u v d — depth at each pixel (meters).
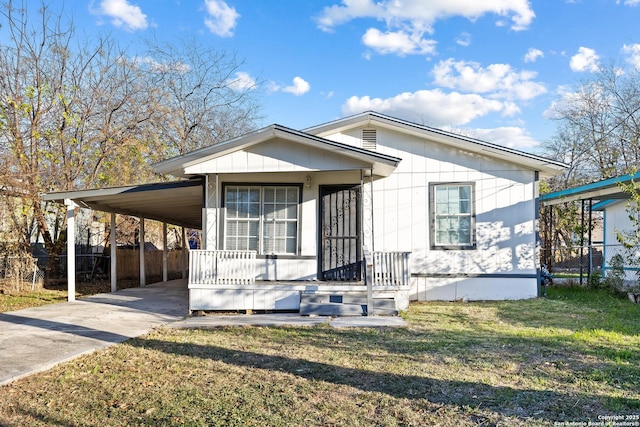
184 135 25.77
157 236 30.27
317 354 6.00
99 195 11.55
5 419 3.87
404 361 5.58
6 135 15.12
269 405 4.14
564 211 18.95
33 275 14.65
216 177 10.52
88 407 4.14
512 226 11.19
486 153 11.17
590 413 3.83
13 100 15.34
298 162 9.54
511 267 11.16
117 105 19.61
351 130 11.59
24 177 14.65
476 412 3.90
